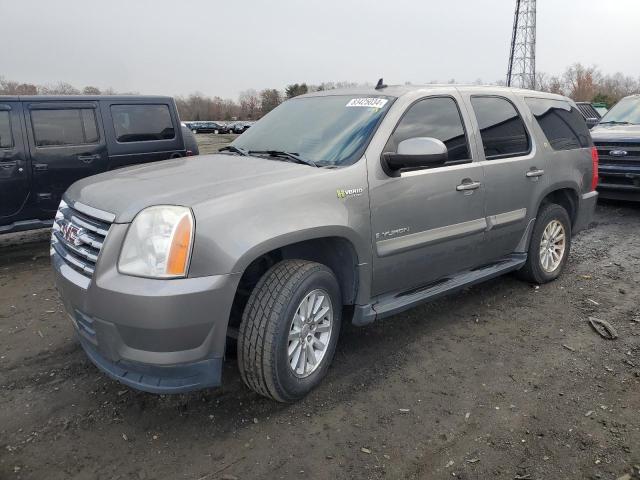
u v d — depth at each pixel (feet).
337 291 10.76
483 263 14.76
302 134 12.64
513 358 12.23
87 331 9.28
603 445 9.07
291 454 8.88
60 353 12.57
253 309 9.52
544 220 16.22
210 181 9.87
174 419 9.84
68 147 22.94
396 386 11.01
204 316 8.56
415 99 12.57
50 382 11.21
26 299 16.31
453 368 11.76
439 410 10.15
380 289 11.79
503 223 14.58
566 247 17.52
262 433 9.43
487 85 15.37
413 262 12.22
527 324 14.11
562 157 16.75
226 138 137.28
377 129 11.64
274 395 9.80
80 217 9.85
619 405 10.26
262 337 9.38
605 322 13.97
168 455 8.86
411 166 11.05
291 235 9.44
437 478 8.33
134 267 8.49
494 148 14.40
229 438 9.29
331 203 10.27
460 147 13.39
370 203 10.98
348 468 8.55
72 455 8.87
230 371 11.44
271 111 15.20
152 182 9.99
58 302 16.01
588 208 18.34
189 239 8.47
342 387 10.94
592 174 18.39
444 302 15.65
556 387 10.95
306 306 10.12
